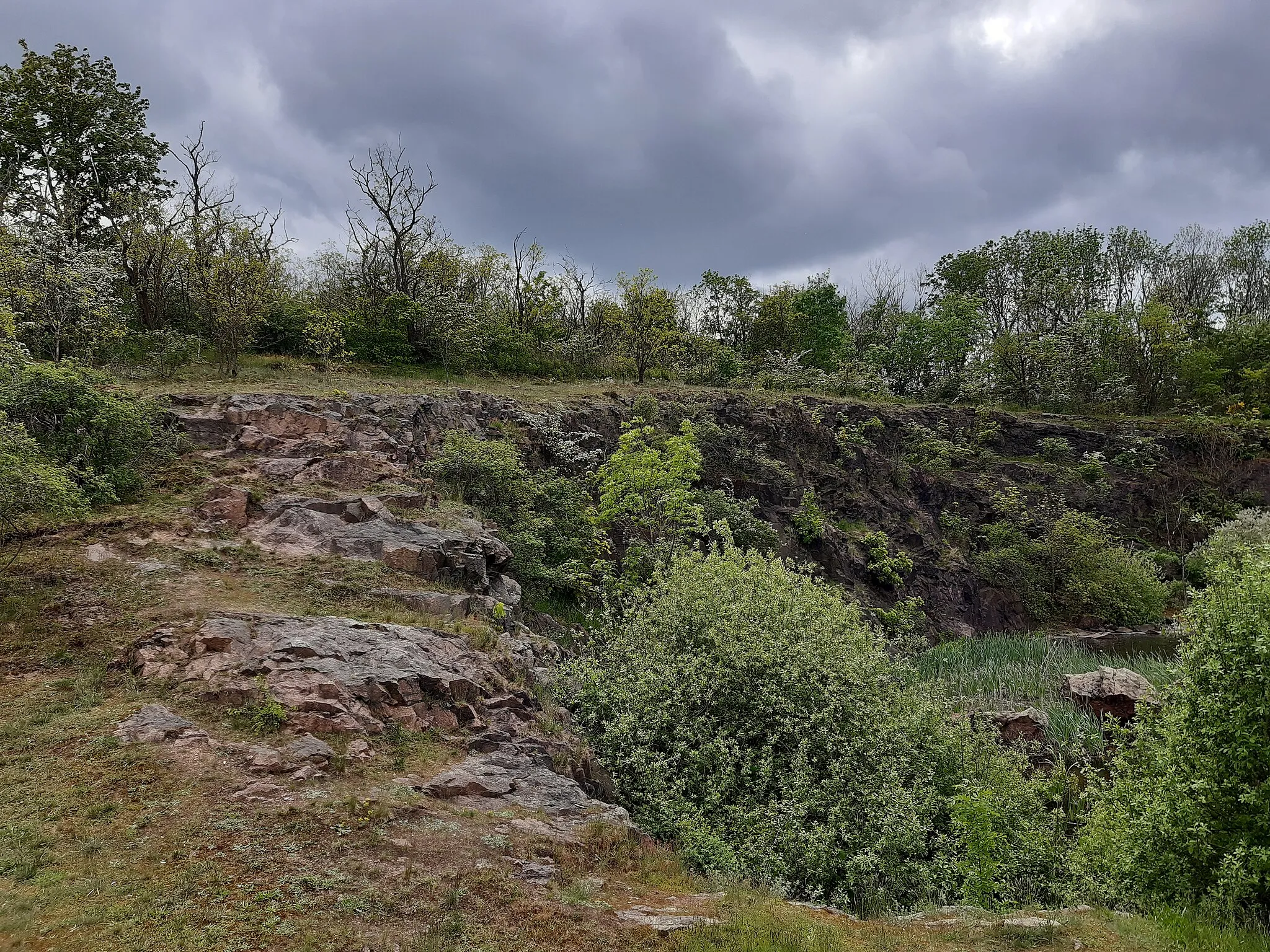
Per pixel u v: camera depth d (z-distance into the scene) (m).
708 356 39.88
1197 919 6.84
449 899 5.60
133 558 10.40
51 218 22.80
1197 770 7.69
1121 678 13.24
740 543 21.80
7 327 12.93
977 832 8.59
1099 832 8.40
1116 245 53.81
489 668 9.54
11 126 23.97
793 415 30.12
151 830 6.00
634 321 32.38
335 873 5.72
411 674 8.57
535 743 8.50
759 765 9.38
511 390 25.08
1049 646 18.22
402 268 31.11
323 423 15.14
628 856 7.10
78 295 18.08
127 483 12.16
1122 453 35.72
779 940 5.73
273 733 7.49
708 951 5.42
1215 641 7.79
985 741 10.70
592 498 20.23
